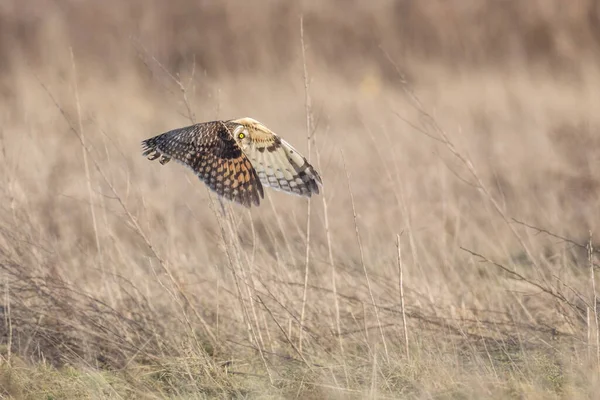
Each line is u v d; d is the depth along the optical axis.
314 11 48.22
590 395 11.27
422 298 14.46
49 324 14.44
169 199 19.50
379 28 47.28
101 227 18.67
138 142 28.45
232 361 13.41
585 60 43.12
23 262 15.34
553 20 46.12
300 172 10.32
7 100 36.28
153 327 13.98
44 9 48.78
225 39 46.81
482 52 45.62
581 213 20.33
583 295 13.91
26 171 21.83
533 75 42.00
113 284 15.16
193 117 14.55
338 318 13.43
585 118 31.36
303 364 12.93
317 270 16.03
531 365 12.24
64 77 40.22
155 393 12.66
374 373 11.66
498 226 19.33
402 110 34.66
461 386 11.84
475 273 16.33
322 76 42.06
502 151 26.62
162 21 48.00
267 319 14.40
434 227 18.97
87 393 12.68
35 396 12.68
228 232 14.86
